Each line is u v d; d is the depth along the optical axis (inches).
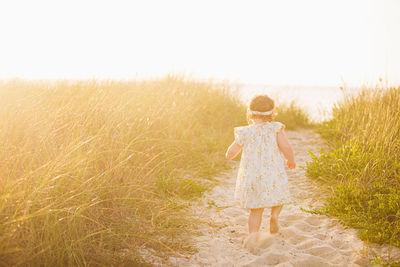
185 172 199.2
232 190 189.3
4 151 126.6
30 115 161.6
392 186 160.1
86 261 101.7
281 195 124.4
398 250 117.6
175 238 126.6
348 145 214.1
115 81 287.7
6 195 97.0
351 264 111.3
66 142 145.6
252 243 124.0
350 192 155.0
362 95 296.8
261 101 130.0
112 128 174.1
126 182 150.1
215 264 111.3
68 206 115.3
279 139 129.4
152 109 226.5
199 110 328.8
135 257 108.0
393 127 196.4
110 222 126.4
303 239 130.0
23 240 97.4
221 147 256.8
